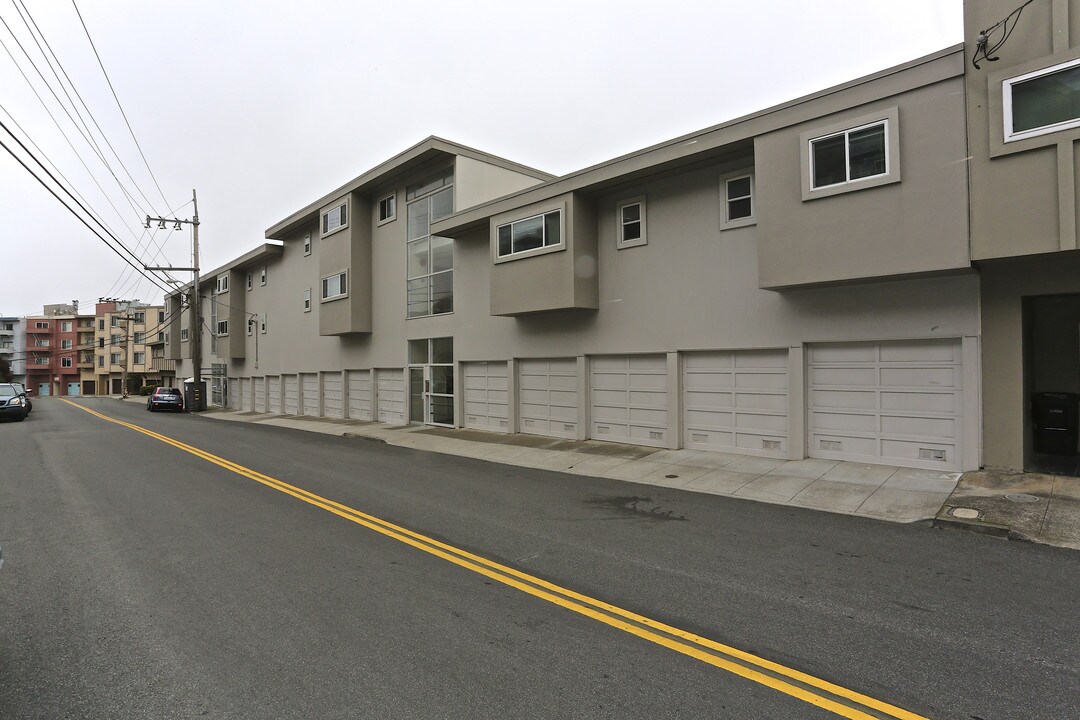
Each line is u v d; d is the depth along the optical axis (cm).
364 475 1042
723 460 1064
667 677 343
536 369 1502
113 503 816
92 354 8400
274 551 589
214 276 3581
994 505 701
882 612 434
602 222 1325
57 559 569
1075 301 896
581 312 1373
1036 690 329
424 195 1869
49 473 1076
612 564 546
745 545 604
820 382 1006
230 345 3272
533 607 446
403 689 331
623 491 886
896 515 708
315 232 2509
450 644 386
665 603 453
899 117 834
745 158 1082
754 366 1088
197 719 304
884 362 940
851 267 878
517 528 675
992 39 766
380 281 2102
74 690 333
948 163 798
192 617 431
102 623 422
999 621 418
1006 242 759
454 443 1474
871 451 952
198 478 1014
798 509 758
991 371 841
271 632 405
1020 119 751
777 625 413
